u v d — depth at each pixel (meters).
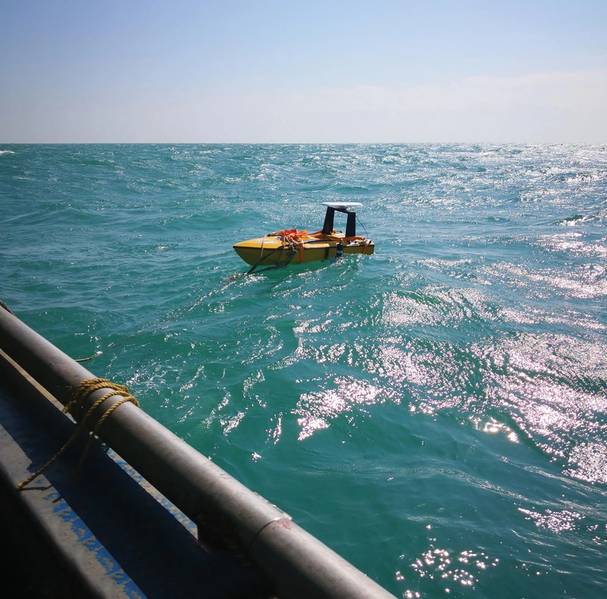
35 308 10.03
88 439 2.16
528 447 5.68
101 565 1.52
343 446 5.61
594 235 17.66
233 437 5.68
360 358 7.73
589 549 4.20
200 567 1.52
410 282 11.62
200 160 59.66
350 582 1.19
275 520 1.40
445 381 7.09
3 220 20.69
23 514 1.79
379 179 40.06
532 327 9.01
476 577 3.88
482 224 20.88
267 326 8.98
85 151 87.06
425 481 4.99
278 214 22.67
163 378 7.03
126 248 15.84
